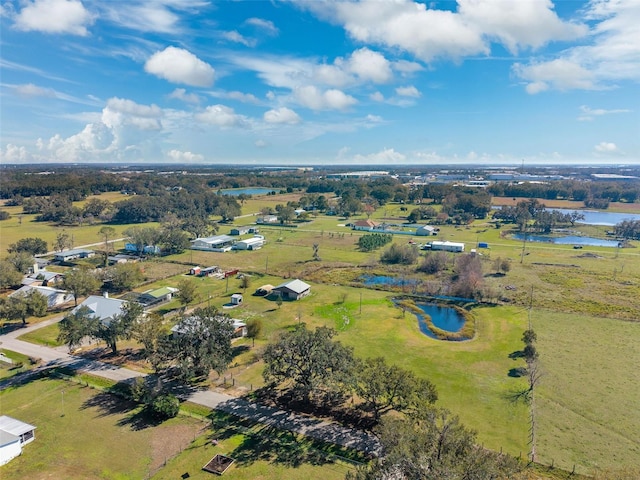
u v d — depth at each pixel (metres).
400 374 44.47
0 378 55.47
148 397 47.53
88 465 39.38
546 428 44.34
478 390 51.97
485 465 29.16
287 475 37.88
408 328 72.75
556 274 105.44
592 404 48.72
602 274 105.25
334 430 44.47
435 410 37.62
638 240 153.88
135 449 41.66
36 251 121.56
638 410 47.62
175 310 81.19
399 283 99.69
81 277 85.06
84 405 49.41
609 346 64.12
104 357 61.59
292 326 73.31
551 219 175.25
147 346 56.72
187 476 37.88
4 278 90.25
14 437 40.78
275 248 138.62
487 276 103.88
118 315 63.12
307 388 46.66
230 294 91.31
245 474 37.97
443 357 61.31
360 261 120.81
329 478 37.53
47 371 56.78
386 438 33.22
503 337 68.38
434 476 27.62
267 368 49.09
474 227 181.62
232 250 135.38
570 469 38.25
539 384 53.03
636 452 40.69
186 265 115.94
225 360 53.38
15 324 73.56
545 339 66.88
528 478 36.47
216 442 42.47
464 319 77.31
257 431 44.38
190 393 51.88
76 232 160.50
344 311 80.88
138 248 126.38
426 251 133.25
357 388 45.31
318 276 106.12
